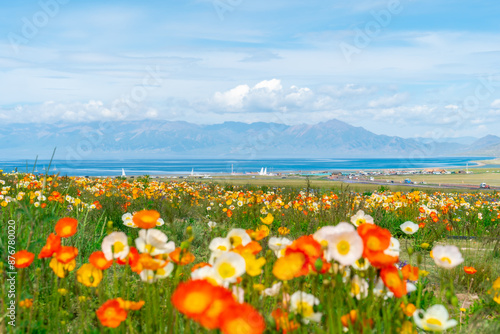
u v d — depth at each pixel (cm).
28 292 279
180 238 591
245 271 181
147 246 203
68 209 576
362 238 180
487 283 431
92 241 513
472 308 365
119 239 208
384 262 174
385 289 198
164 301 265
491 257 561
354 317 183
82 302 257
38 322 260
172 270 210
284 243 232
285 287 182
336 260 176
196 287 135
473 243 718
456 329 293
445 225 833
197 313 130
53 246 217
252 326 126
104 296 259
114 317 186
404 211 1027
